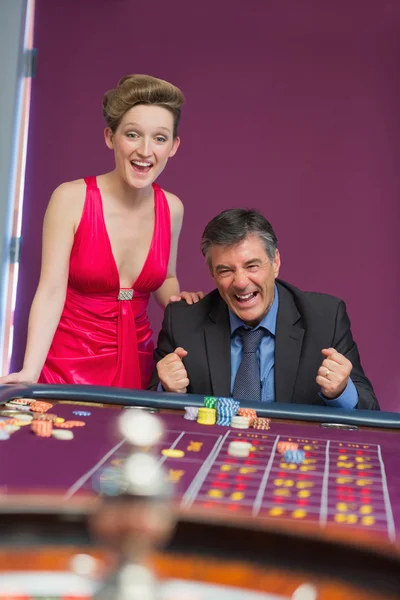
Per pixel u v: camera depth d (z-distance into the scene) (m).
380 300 5.01
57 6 5.07
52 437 1.63
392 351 5.00
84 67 5.06
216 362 2.64
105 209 3.12
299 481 1.38
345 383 2.35
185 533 1.03
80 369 3.20
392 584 0.93
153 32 5.06
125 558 0.76
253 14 5.05
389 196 5.01
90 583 0.87
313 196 5.04
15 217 5.04
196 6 5.05
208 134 5.05
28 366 2.96
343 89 5.03
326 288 5.02
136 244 3.21
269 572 0.95
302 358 2.61
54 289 3.06
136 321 3.33
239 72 5.05
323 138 5.04
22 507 1.05
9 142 4.83
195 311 2.77
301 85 5.04
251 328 2.67
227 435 1.80
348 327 2.74
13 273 5.01
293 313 2.69
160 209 3.25
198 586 0.90
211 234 2.55
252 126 5.05
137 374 3.29
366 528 1.11
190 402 2.12
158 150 2.96
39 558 0.94
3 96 4.85
